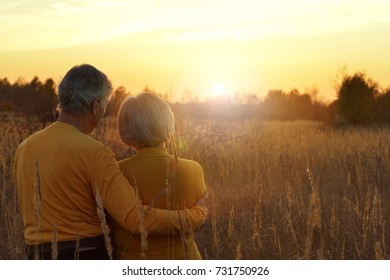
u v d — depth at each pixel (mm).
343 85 33875
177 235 3523
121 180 3359
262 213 7457
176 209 3486
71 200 3373
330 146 13422
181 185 3486
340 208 7383
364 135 15250
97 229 3469
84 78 3471
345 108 32375
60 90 3510
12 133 8492
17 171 3584
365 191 8359
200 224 3518
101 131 8781
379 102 31656
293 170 9656
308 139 15414
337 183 9188
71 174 3344
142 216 3182
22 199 3527
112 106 8938
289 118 46594
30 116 8875
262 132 14000
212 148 11352
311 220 3580
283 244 6312
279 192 8562
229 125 12117
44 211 3400
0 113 9023
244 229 6680
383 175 9008
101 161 3342
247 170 9953
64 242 3389
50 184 3373
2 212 6449
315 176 9805
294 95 49938
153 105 3488
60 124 3502
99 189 3326
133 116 3480
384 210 7047
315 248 6113
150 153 3525
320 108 46250
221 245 6055
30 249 3477
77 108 3473
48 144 3436
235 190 8680
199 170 3596
